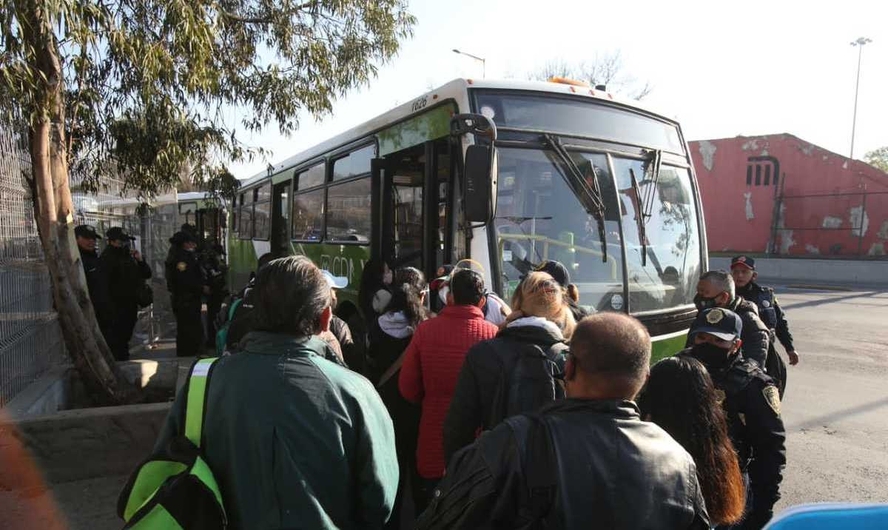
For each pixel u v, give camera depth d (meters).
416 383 3.37
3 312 4.87
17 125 5.04
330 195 7.80
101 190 8.98
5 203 4.99
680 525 1.51
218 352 4.40
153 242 12.23
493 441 1.59
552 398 2.59
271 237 10.74
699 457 2.19
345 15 8.09
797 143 25.86
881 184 23.97
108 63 6.18
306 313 1.88
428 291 4.64
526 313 2.89
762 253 26.88
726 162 27.75
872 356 9.16
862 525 1.53
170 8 5.22
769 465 2.69
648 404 2.35
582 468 1.49
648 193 5.31
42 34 4.41
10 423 4.36
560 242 4.78
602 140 5.13
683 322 5.36
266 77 7.61
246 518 1.68
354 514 1.87
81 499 4.20
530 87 4.93
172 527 1.58
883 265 22.47
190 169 8.55
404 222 5.93
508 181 4.65
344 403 1.83
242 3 7.68
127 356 7.92
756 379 2.74
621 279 4.98
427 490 3.41
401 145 5.78
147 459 1.75
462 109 4.72
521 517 1.49
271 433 1.71
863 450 5.33
